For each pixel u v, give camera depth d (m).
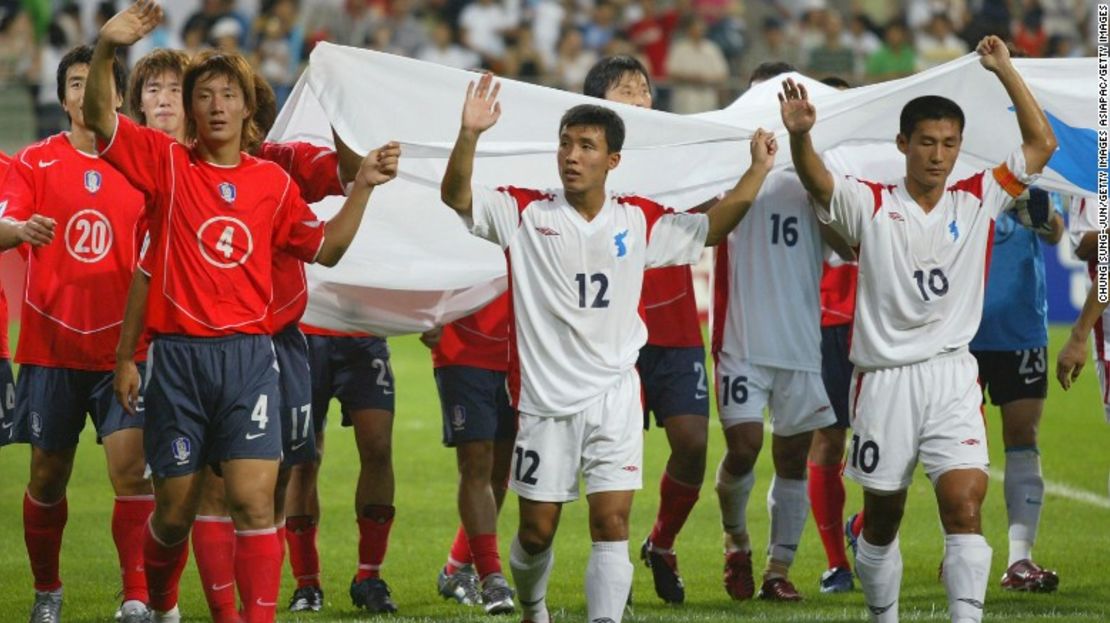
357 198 19.89
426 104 22.73
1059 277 61.47
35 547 22.64
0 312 23.16
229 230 19.31
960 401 20.50
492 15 76.31
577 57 75.25
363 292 24.55
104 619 23.69
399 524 31.77
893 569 21.08
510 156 24.48
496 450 25.58
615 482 20.19
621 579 20.02
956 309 20.69
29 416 22.48
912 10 79.88
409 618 23.59
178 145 19.41
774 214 24.31
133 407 20.08
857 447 20.84
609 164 20.06
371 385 25.02
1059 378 22.92
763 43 76.38
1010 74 20.97
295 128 24.22
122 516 21.97
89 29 71.19
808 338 24.41
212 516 20.48
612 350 20.31
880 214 20.39
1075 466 38.16
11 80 67.19
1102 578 26.25
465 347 24.39
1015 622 22.52
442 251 24.70
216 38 70.12
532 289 20.19
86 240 22.30
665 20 76.00
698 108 66.31
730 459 24.45
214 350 19.31
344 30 74.06
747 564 25.12
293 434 22.31
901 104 23.62
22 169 22.23
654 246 20.47
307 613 24.17
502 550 29.12
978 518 20.16
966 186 20.86
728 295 24.53
